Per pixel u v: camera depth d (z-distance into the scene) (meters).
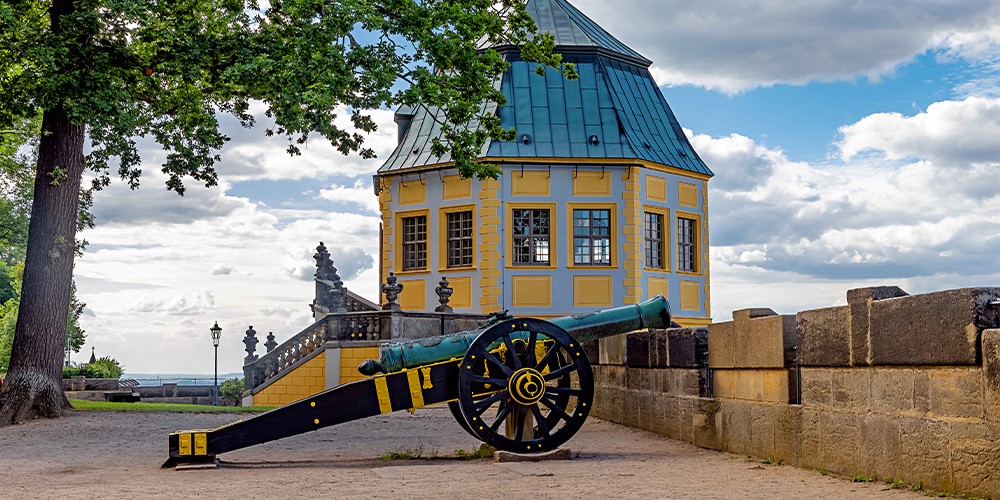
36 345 23.94
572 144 39.47
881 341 10.20
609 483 11.16
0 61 23.30
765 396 13.02
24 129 32.53
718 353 14.62
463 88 26.03
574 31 42.47
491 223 38.66
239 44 23.70
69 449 17.47
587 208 39.19
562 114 40.31
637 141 40.22
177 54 23.03
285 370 32.22
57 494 11.02
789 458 12.30
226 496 10.62
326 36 23.67
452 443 17.78
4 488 11.81
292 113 23.70
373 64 24.09
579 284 38.91
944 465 9.22
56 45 22.19
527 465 13.12
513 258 38.94
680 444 15.81
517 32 28.08
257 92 24.42
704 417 15.13
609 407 20.64
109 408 26.38
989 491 8.61
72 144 24.58
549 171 39.09
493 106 40.19
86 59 22.52
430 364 14.07
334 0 24.11
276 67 23.03
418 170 40.09
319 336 32.38
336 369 31.52
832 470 11.24
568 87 41.03
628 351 19.09
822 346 11.45
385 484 11.46
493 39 27.25
